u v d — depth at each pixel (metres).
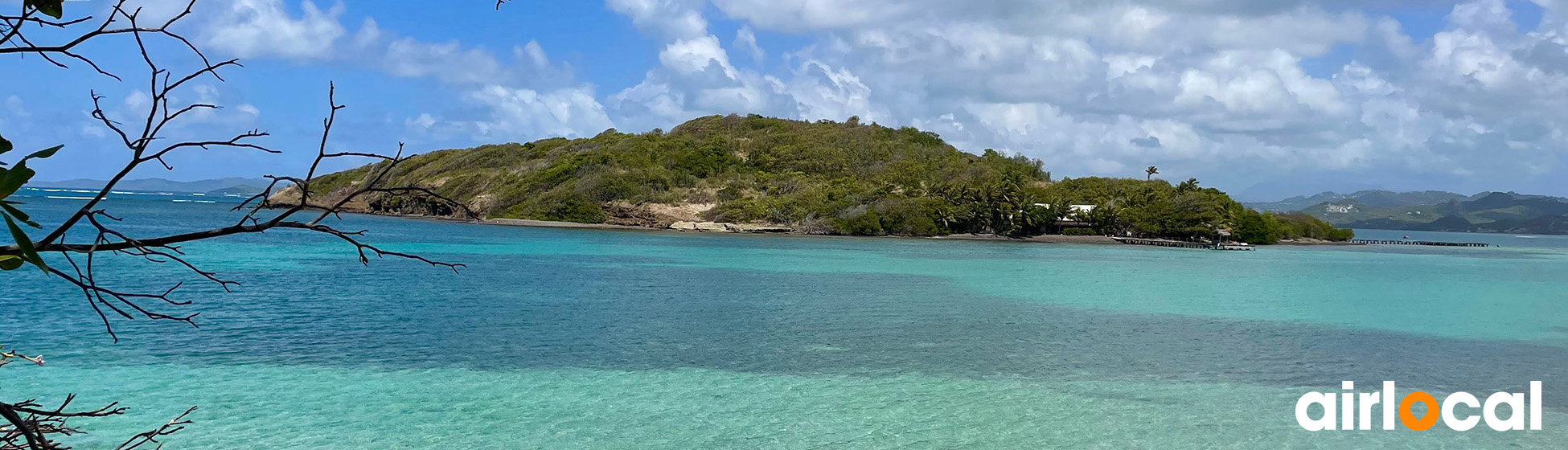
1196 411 20.08
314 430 16.98
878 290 46.72
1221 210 136.38
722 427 18.06
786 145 180.12
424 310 33.97
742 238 116.94
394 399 19.55
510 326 30.30
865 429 18.11
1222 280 60.06
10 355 4.94
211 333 26.88
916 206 134.50
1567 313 41.44
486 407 19.11
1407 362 26.73
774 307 38.03
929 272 61.12
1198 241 131.12
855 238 125.62
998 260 77.06
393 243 85.00
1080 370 24.53
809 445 16.92
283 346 25.09
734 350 26.48
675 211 144.50
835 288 47.22
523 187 157.62
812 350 26.80
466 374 22.22
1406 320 37.88
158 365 22.05
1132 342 29.75
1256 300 46.00
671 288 45.47
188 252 63.31
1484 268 84.88
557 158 170.38
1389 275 70.12
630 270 57.62
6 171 2.53
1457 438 18.20
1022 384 22.48
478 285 44.34
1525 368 26.08
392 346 25.66
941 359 25.69
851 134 189.62
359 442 16.33
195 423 17.17
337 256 61.72
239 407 18.41
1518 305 45.44
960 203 139.62
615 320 32.72
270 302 35.22
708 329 30.70
